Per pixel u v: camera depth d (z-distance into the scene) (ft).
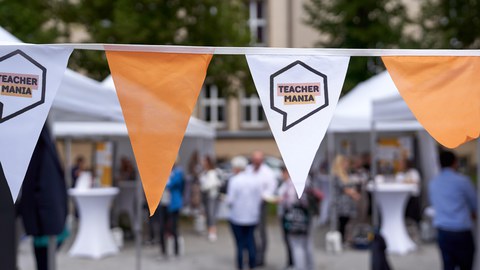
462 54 8.57
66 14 45.29
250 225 24.90
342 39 56.49
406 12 57.41
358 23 55.47
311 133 8.17
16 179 7.93
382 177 29.91
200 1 45.91
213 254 29.58
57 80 8.13
